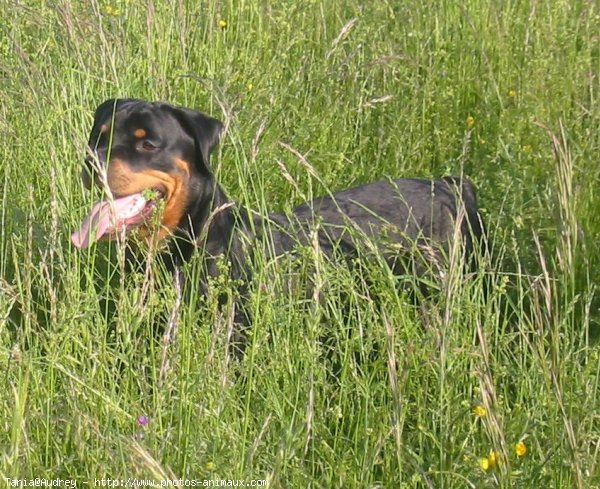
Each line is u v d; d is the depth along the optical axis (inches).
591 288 337.4
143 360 275.6
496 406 254.7
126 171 334.0
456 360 284.7
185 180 339.0
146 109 342.0
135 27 468.8
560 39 497.4
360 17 510.9
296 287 304.3
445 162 438.9
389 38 521.0
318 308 283.6
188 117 343.6
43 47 434.6
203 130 343.3
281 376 285.7
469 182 401.4
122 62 430.6
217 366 273.1
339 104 464.4
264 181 402.9
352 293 298.2
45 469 251.8
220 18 507.2
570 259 326.3
